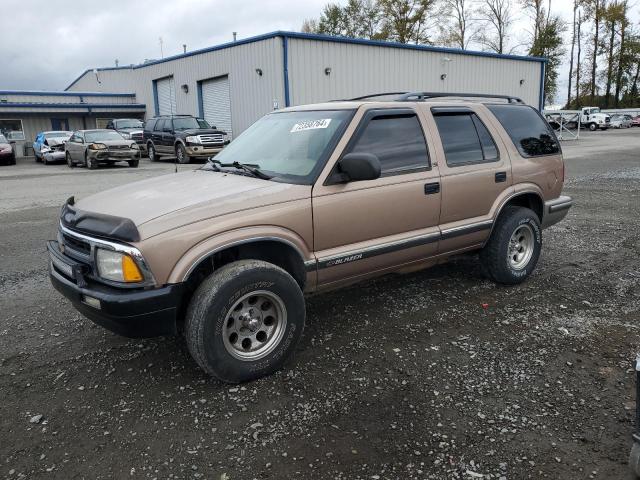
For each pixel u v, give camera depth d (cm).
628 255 619
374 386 332
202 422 298
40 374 359
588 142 3002
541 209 534
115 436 288
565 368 349
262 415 304
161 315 308
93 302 308
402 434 283
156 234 304
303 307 352
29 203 1133
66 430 295
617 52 6481
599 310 448
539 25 5831
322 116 412
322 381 339
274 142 421
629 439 275
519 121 523
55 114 3366
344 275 390
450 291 497
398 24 5600
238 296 321
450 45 5709
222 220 322
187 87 2859
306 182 362
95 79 4272
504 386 329
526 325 418
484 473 253
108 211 338
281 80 2175
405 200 409
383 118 408
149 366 366
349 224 379
